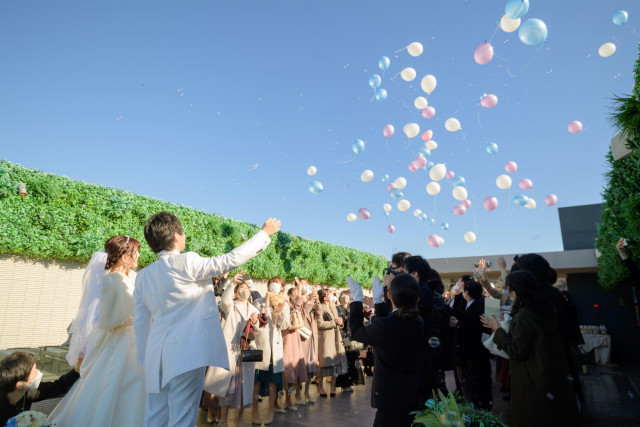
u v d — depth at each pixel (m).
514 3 3.91
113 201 6.32
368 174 6.80
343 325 6.60
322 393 6.14
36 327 5.61
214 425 4.53
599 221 14.31
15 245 5.30
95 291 2.59
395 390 2.32
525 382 2.73
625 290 12.75
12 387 2.52
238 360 4.29
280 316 4.89
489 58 4.71
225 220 8.35
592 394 6.44
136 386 2.51
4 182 5.16
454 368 4.80
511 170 6.97
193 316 2.05
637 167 4.01
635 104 3.56
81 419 2.36
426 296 3.11
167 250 2.30
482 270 5.53
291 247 10.34
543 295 2.89
